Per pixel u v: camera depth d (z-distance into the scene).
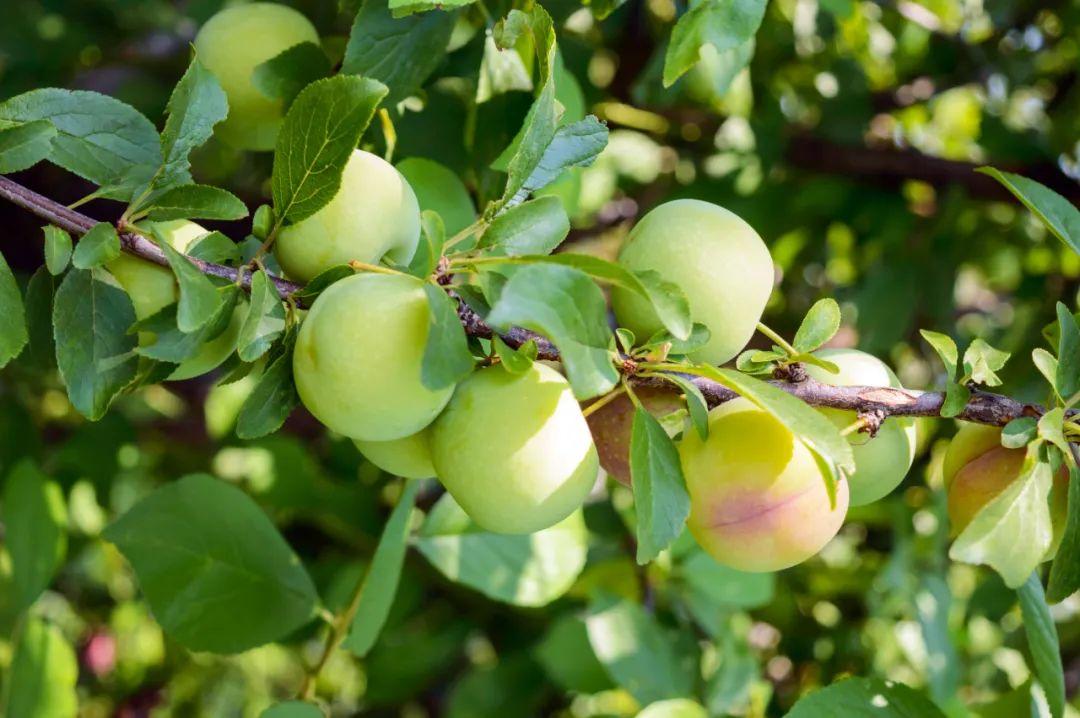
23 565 0.69
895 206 0.96
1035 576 0.55
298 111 0.48
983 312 1.19
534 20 0.50
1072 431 0.50
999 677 0.83
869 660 0.81
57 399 0.98
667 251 0.51
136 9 0.92
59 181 0.76
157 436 1.04
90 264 0.48
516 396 0.48
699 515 0.51
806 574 0.90
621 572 0.75
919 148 1.06
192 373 0.51
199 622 0.60
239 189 0.86
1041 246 1.01
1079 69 1.01
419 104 0.63
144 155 0.50
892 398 0.51
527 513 0.49
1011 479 0.52
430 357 0.46
